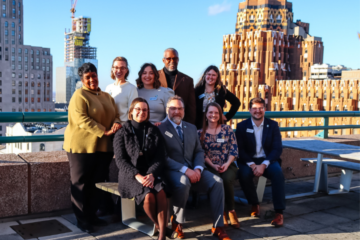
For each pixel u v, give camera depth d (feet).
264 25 391.86
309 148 16.02
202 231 12.65
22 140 13.75
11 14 452.76
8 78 444.96
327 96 283.18
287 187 19.48
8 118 13.25
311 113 22.18
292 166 21.06
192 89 15.81
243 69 317.22
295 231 12.77
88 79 12.21
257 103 15.21
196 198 15.06
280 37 325.21
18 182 12.89
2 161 13.35
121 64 13.55
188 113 15.81
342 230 12.90
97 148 12.45
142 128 12.19
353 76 343.87
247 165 14.89
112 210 14.03
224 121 16.29
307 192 18.21
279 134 15.38
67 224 12.82
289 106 303.07
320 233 12.59
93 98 12.28
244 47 327.88
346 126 24.22
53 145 173.78
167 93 14.82
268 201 16.39
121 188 11.72
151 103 14.61
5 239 11.27
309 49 352.49
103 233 12.07
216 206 12.14
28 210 13.17
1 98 440.86
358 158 13.82
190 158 13.39
